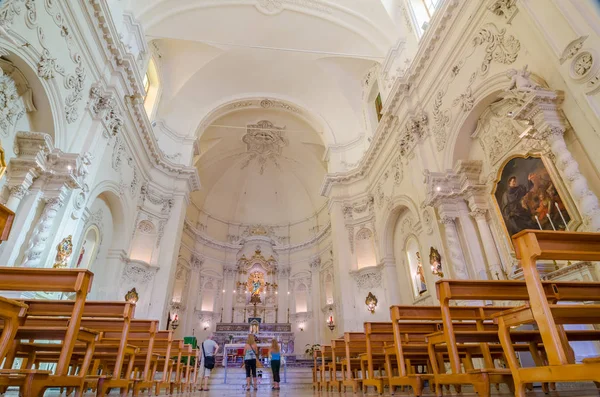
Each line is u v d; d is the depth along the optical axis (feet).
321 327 61.72
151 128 40.29
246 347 22.24
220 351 54.85
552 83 18.71
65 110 24.41
